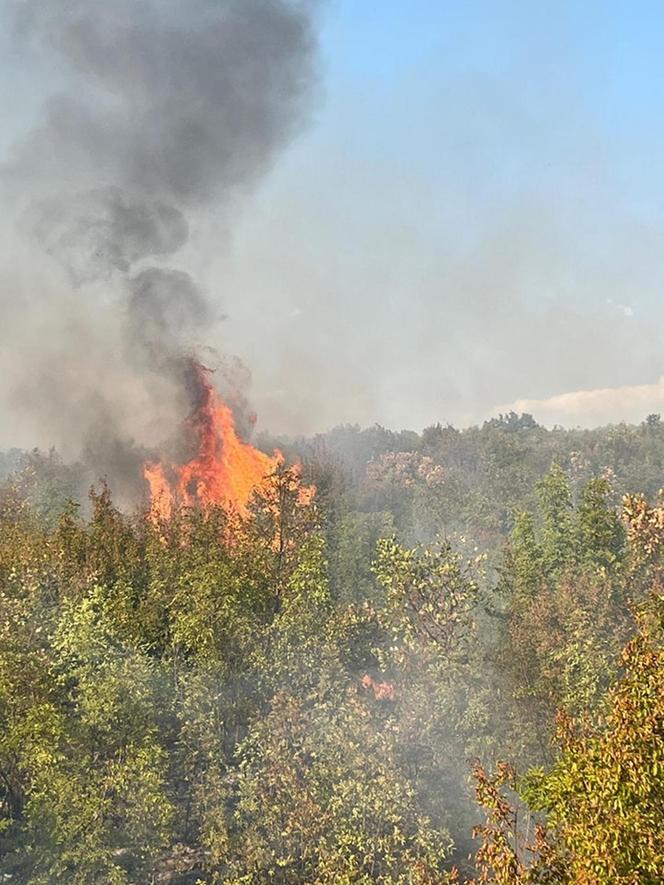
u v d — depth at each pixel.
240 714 30.98
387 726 27.80
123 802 25.16
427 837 24.25
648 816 12.92
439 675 31.03
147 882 25.52
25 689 26.83
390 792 24.39
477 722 29.69
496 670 31.16
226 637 31.47
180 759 29.42
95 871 24.28
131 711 26.59
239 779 27.72
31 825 23.92
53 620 30.97
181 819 28.92
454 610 33.53
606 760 13.52
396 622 33.84
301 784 25.95
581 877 13.03
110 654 29.11
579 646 29.47
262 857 24.50
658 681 13.80
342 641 33.47
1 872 24.61
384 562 34.59
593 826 13.37
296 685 30.88
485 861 16.42
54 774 23.86
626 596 33.75
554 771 17.06
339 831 24.31
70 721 26.30
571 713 27.50
